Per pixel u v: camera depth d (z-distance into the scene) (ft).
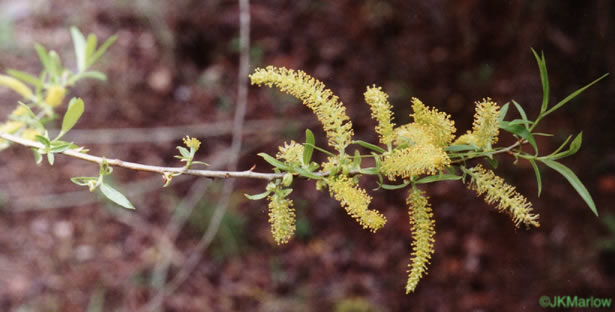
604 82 4.09
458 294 3.76
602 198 3.84
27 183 4.01
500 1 4.42
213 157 4.35
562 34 4.24
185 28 4.88
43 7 4.75
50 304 3.56
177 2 4.90
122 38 4.75
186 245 3.99
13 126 1.80
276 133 4.51
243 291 3.81
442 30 4.71
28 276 3.65
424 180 1.55
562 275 3.63
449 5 4.62
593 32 4.10
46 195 3.99
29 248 3.78
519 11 4.34
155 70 4.70
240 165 4.35
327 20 5.07
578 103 4.14
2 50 4.39
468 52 4.58
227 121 4.55
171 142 4.41
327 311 3.73
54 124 4.20
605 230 3.71
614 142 3.99
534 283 3.67
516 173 3.99
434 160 1.51
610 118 4.03
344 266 3.95
